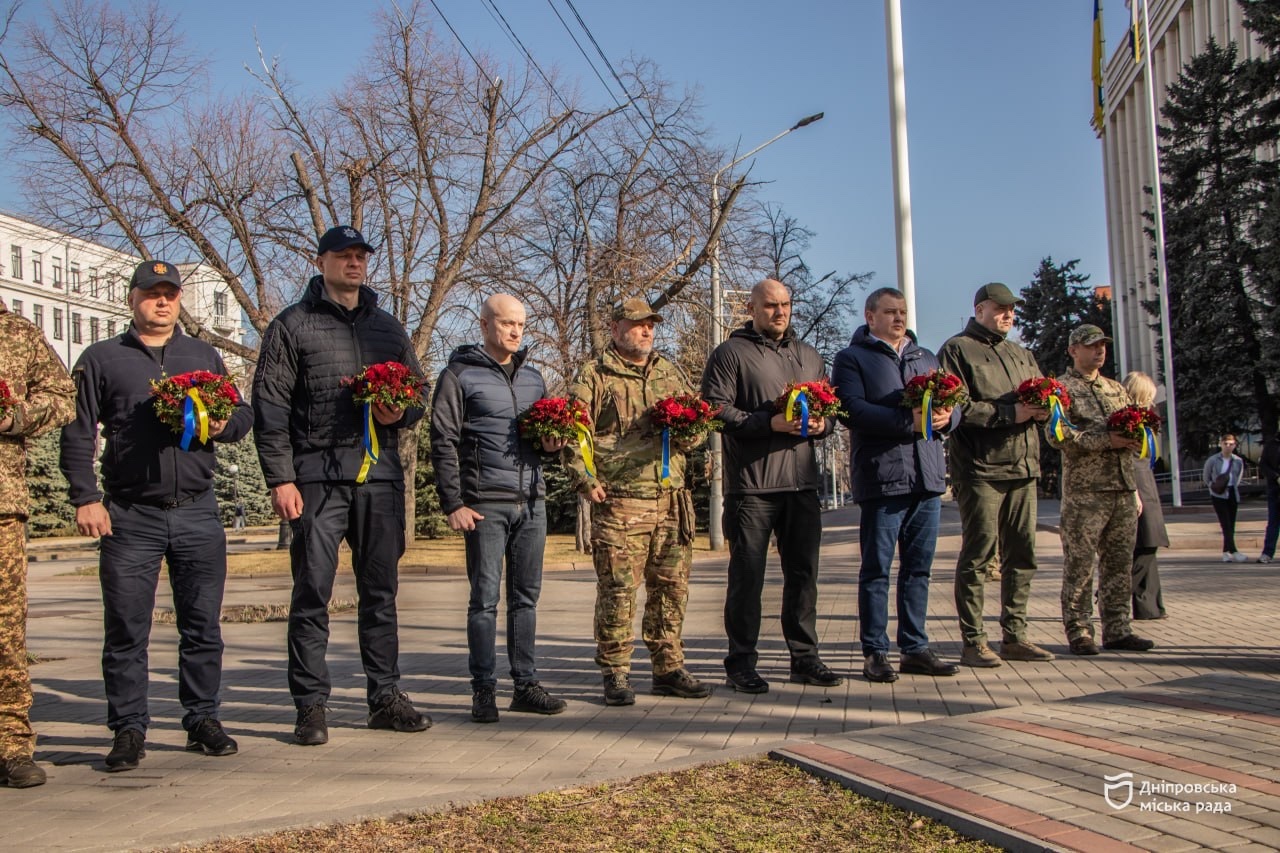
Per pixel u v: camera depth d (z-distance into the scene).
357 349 5.71
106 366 5.16
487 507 5.98
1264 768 4.07
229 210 17.92
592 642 9.29
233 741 5.18
